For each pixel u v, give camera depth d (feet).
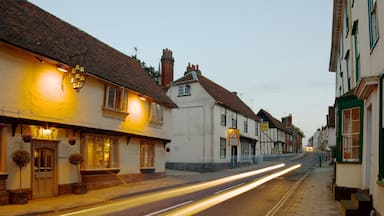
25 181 45.11
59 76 51.93
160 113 85.71
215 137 114.21
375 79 30.07
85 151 56.95
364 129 37.93
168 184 69.10
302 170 109.91
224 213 35.94
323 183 67.56
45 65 49.24
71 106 54.29
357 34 44.14
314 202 43.42
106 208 40.04
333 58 83.61
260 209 38.45
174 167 117.91
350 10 48.60
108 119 64.08
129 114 71.10
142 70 92.07
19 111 44.55
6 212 36.32
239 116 138.72
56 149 51.21
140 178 75.56
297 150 327.26
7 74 43.14
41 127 48.03
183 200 45.75
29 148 46.01
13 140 43.68
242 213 35.94
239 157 135.95
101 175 61.41
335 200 43.50
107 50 78.02
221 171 111.14
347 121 42.60
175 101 121.08
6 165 42.14
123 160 69.31
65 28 65.05
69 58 54.08
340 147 42.98
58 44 55.52
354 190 40.83
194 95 117.70
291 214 35.29
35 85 47.37
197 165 113.50
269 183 68.39
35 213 36.45
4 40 41.50
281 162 171.73
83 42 67.62
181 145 117.91
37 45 48.26
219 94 128.36
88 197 49.47
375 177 30.40
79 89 53.36
